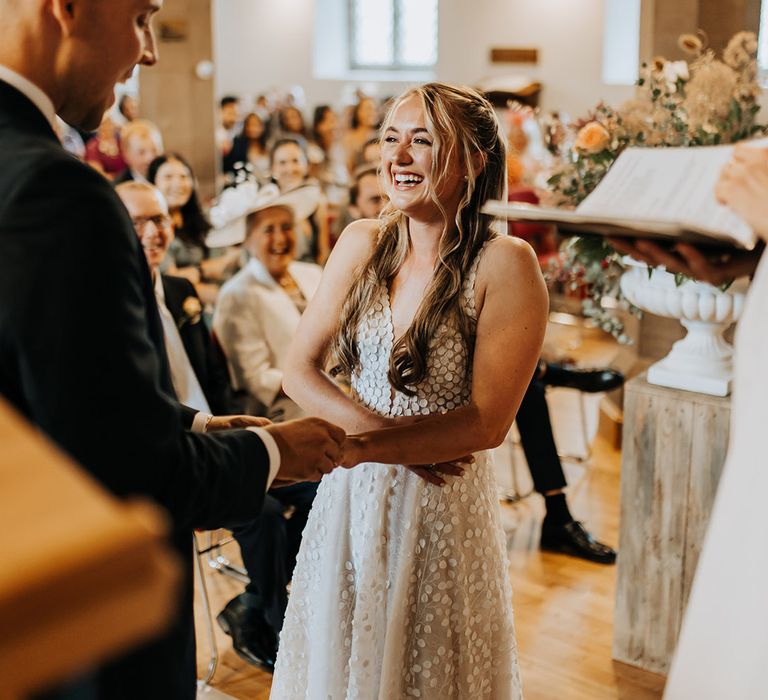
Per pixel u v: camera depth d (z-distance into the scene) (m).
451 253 1.93
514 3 10.76
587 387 4.43
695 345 3.01
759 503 1.07
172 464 1.12
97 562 0.30
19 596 0.29
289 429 1.37
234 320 3.61
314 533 2.14
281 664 2.22
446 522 1.97
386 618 1.99
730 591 1.09
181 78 8.96
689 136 2.77
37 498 0.32
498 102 10.52
